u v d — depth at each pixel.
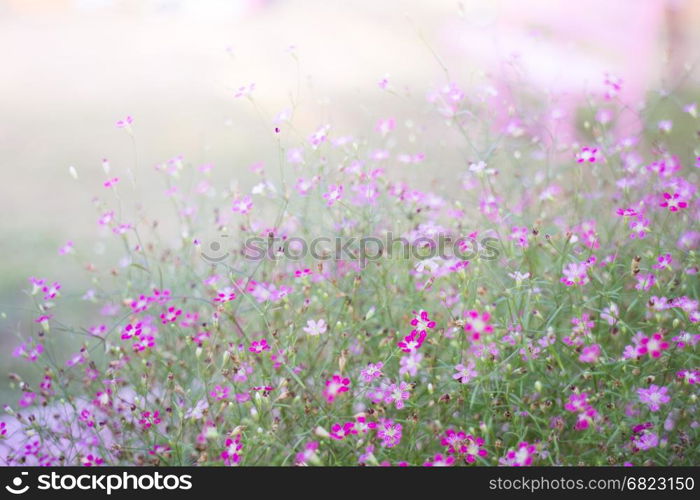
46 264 1.42
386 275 1.17
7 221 1.56
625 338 1.14
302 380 1.13
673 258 1.16
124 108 2.06
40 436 1.13
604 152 1.20
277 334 1.14
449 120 1.22
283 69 2.20
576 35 1.39
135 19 2.72
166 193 1.23
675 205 1.13
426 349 1.14
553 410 1.12
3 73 2.28
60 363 1.24
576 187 1.20
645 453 1.10
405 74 2.08
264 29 2.53
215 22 2.64
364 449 1.10
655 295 1.14
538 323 1.13
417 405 1.11
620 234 1.17
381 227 1.20
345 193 1.20
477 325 1.09
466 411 1.12
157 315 1.18
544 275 1.15
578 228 1.17
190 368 1.15
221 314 1.15
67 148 1.87
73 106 2.10
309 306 1.16
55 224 1.55
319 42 2.35
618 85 1.21
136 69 2.29
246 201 1.18
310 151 1.21
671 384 1.11
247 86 1.21
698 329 1.12
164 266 1.22
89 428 1.14
